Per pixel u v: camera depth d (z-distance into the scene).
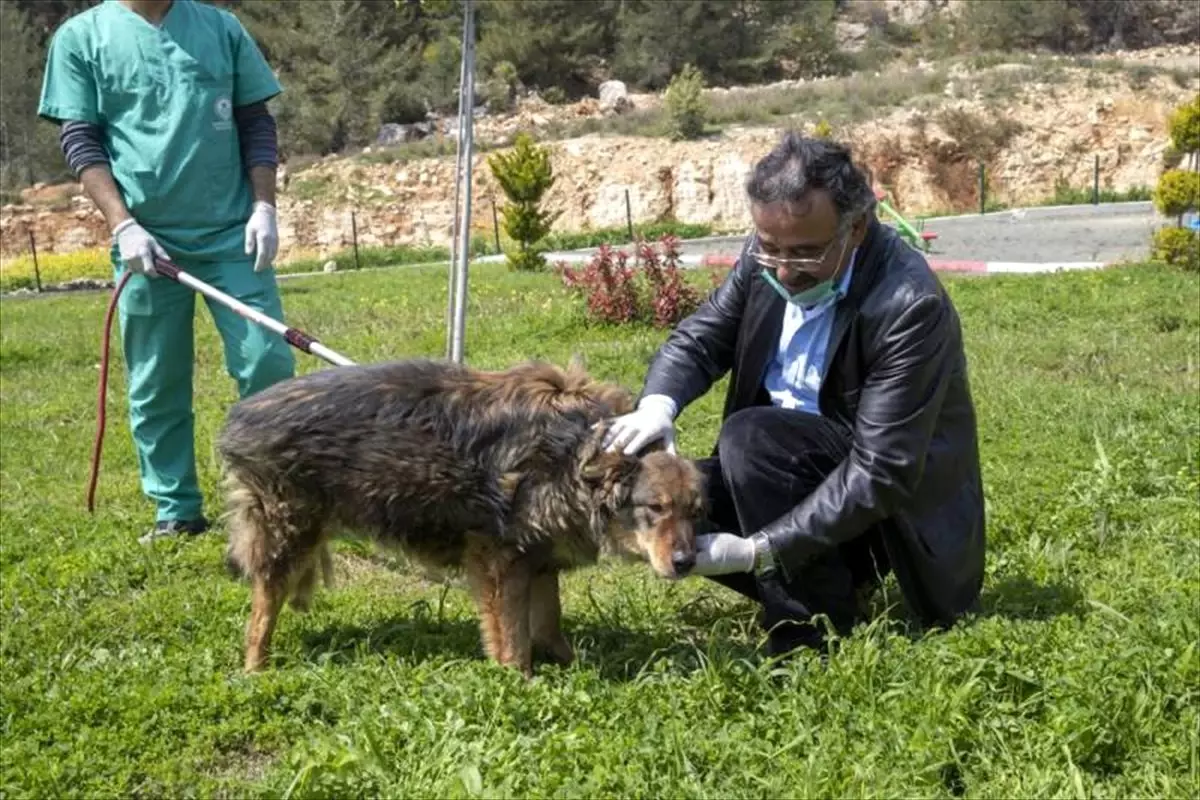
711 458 5.11
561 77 47.31
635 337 13.38
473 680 4.43
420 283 20.72
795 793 3.69
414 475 4.58
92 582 6.07
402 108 44.81
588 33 47.31
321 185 36.59
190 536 6.74
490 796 3.62
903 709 4.08
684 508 4.41
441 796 3.69
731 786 3.81
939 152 36.53
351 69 44.47
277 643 5.16
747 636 5.19
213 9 6.43
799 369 4.88
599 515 4.48
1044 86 38.31
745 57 48.16
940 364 4.56
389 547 4.81
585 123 38.28
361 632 5.28
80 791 4.03
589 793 3.68
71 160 6.20
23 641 5.27
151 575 6.14
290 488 4.75
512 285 19.36
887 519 4.79
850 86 40.03
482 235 34.72
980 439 8.24
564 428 4.53
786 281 4.56
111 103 6.19
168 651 5.13
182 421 6.74
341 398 4.69
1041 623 4.82
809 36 49.00
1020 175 36.62
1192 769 3.85
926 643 4.54
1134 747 4.00
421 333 14.45
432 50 46.28
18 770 4.06
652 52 47.47
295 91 43.94
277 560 4.84
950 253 22.89
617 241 31.84
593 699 4.35
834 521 4.53
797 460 4.75
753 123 37.44
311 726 4.38
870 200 4.38
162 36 6.18
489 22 47.81
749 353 4.95
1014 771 3.84
